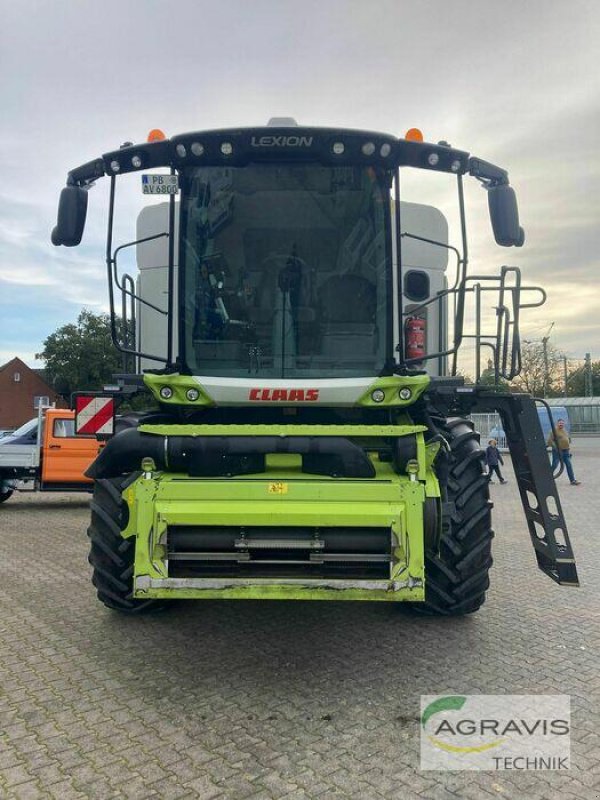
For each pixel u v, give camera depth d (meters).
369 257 4.39
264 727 3.49
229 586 3.62
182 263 4.38
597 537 8.95
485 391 4.41
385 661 4.39
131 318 5.36
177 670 4.25
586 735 3.42
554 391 62.84
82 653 4.55
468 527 4.74
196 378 4.29
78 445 11.70
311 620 5.24
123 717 3.61
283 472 3.93
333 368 4.41
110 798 2.87
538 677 4.14
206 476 3.84
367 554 3.71
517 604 5.72
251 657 4.47
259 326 4.41
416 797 2.88
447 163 4.28
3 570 7.09
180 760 3.17
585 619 5.30
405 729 3.47
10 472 12.00
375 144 4.21
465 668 4.28
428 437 4.36
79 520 11.02
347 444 3.84
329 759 3.18
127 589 4.88
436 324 5.41
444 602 4.87
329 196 4.38
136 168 4.34
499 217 4.29
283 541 3.70
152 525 3.70
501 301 4.36
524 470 4.49
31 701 3.81
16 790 2.92
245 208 4.39
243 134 4.20
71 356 55.53
